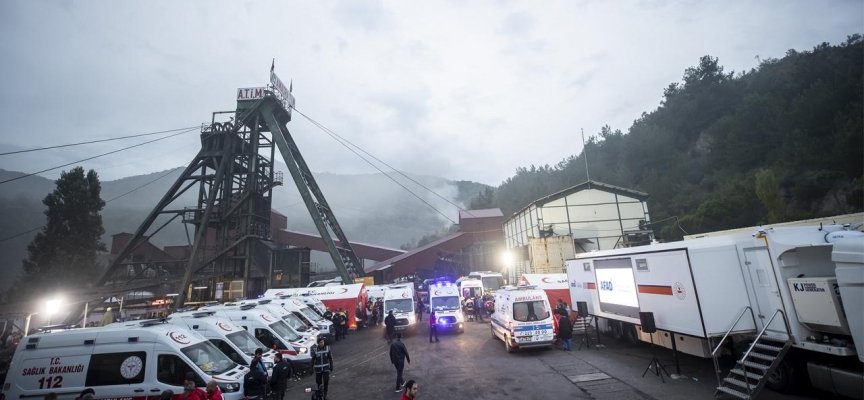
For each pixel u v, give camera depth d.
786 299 9.52
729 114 63.25
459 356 16.97
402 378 13.03
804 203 42.19
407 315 24.78
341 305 28.30
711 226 40.38
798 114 51.69
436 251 59.62
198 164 47.59
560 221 39.28
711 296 10.74
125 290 31.12
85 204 46.31
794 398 9.33
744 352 10.52
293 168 45.16
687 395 10.19
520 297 16.98
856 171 39.91
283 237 69.50
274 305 18.62
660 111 91.81
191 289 39.94
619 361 14.20
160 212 45.81
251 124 49.53
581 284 18.80
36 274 42.03
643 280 13.38
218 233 46.59
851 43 67.94
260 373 10.36
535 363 14.78
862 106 45.25
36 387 9.54
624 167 77.94
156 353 9.82
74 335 9.96
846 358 8.73
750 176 48.25
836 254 8.29
